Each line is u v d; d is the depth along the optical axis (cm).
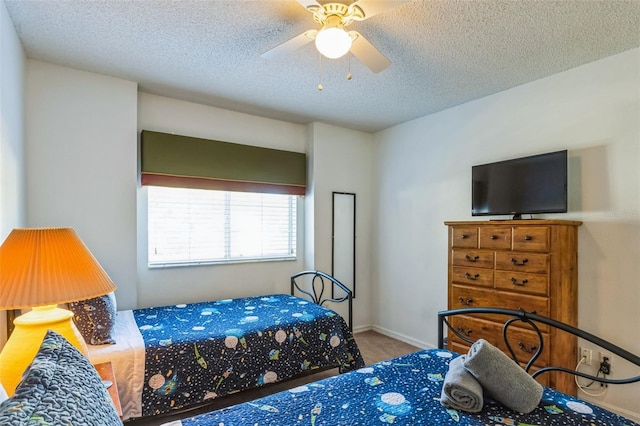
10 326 196
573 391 231
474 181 297
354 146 414
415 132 371
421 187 364
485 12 184
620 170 227
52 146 248
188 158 315
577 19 190
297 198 394
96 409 77
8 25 186
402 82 277
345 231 405
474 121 315
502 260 247
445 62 242
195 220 331
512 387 130
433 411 129
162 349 201
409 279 375
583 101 245
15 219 206
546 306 223
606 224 232
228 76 268
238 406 133
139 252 300
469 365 138
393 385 150
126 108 275
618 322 225
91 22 196
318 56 235
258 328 237
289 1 177
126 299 275
